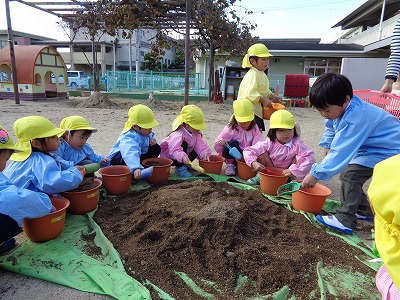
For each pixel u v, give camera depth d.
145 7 10.45
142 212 2.64
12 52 10.45
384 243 1.20
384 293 1.41
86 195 2.64
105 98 11.55
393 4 20.64
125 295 1.75
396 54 3.25
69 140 3.13
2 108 9.51
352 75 9.38
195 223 2.33
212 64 14.05
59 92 13.96
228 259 2.09
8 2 10.05
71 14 11.67
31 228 2.18
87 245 2.26
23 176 2.38
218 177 3.70
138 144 3.43
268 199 3.11
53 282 1.88
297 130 3.58
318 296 1.83
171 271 2.00
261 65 4.27
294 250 2.21
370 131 2.40
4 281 1.89
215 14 11.29
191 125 3.71
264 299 1.78
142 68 34.47
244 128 3.97
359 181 2.57
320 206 2.82
